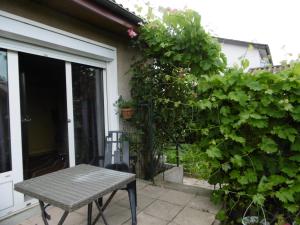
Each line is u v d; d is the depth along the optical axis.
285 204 2.04
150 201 2.91
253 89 2.10
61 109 5.26
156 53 3.85
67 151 3.38
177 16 3.38
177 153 4.15
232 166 2.34
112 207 2.72
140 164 3.93
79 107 3.53
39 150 5.73
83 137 3.59
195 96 2.87
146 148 3.87
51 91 5.75
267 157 2.21
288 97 2.02
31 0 2.67
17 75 2.63
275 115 2.05
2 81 2.52
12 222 2.39
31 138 5.54
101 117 3.93
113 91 3.95
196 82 3.11
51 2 2.74
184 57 3.52
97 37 3.62
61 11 2.99
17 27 2.51
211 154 2.23
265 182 2.13
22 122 2.90
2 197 2.40
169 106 3.82
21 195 2.56
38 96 5.75
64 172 2.12
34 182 1.85
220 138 2.39
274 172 2.19
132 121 4.04
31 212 2.58
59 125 5.55
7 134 2.53
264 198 2.03
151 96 3.84
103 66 3.91
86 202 1.51
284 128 2.06
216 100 2.31
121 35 4.06
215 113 2.38
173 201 2.90
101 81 3.95
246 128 2.28
